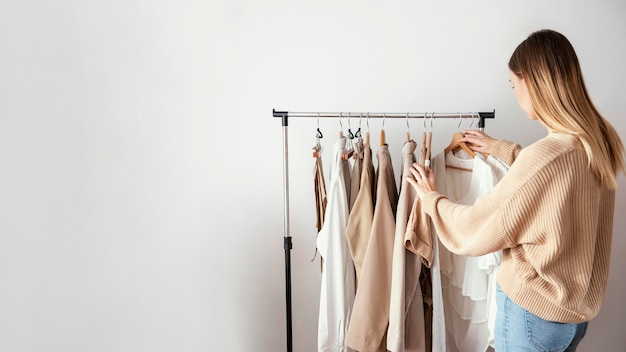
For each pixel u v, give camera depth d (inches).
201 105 71.4
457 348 64.4
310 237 76.1
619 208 77.4
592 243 41.4
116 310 70.3
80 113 65.8
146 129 69.7
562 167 39.4
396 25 72.9
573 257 41.8
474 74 74.2
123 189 69.3
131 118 68.8
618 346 79.4
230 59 71.4
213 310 75.2
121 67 67.5
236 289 75.7
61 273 66.2
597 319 79.7
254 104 72.7
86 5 64.9
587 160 39.6
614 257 78.4
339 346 59.5
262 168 74.1
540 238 41.0
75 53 64.9
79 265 67.4
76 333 67.9
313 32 72.2
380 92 73.9
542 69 41.6
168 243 72.2
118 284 70.1
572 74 41.2
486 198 43.9
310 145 74.3
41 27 62.6
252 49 71.7
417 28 73.0
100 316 69.3
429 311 61.2
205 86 71.2
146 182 70.4
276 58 72.2
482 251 44.3
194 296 74.1
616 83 75.6
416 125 74.4
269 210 75.1
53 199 65.0
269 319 77.2
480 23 73.4
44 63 63.1
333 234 57.7
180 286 73.4
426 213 54.2
